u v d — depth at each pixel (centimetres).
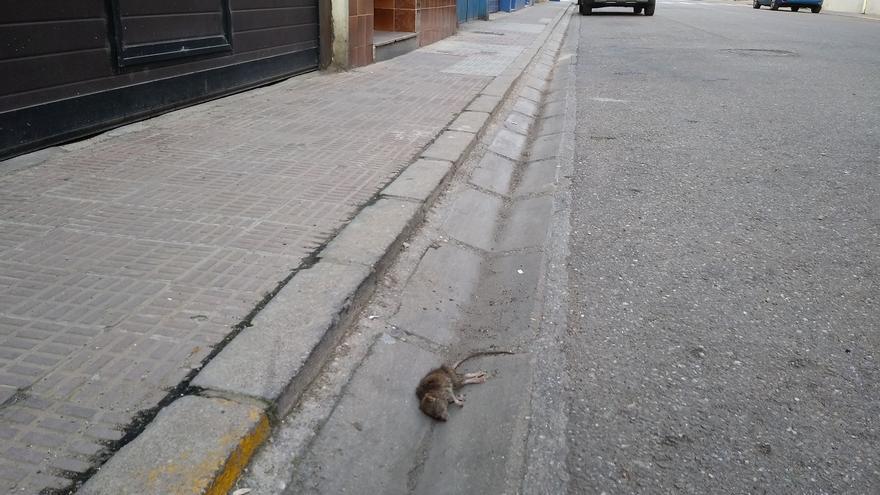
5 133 462
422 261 369
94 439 206
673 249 396
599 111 771
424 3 1268
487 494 216
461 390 278
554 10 2841
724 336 306
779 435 242
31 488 188
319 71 924
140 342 255
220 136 556
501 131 682
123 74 566
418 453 243
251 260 324
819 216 448
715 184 513
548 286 349
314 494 211
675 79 999
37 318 270
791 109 780
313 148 529
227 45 707
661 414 252
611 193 492
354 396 255
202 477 193
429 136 579
